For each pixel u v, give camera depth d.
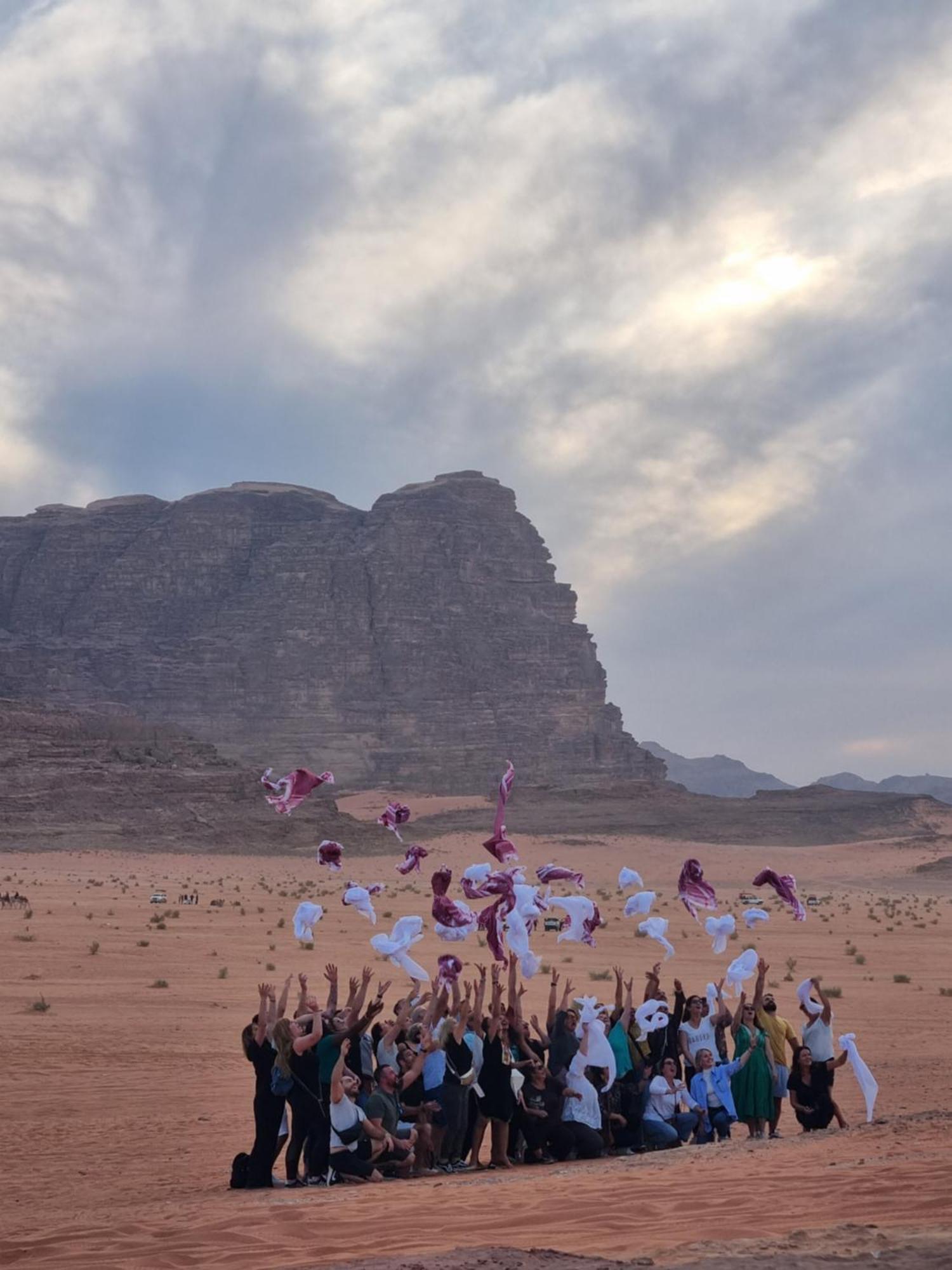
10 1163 18.25
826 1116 18.36
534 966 15.34
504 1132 16.34
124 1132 20.59
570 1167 15.49
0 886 114.31
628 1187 11.95
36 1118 21.66
